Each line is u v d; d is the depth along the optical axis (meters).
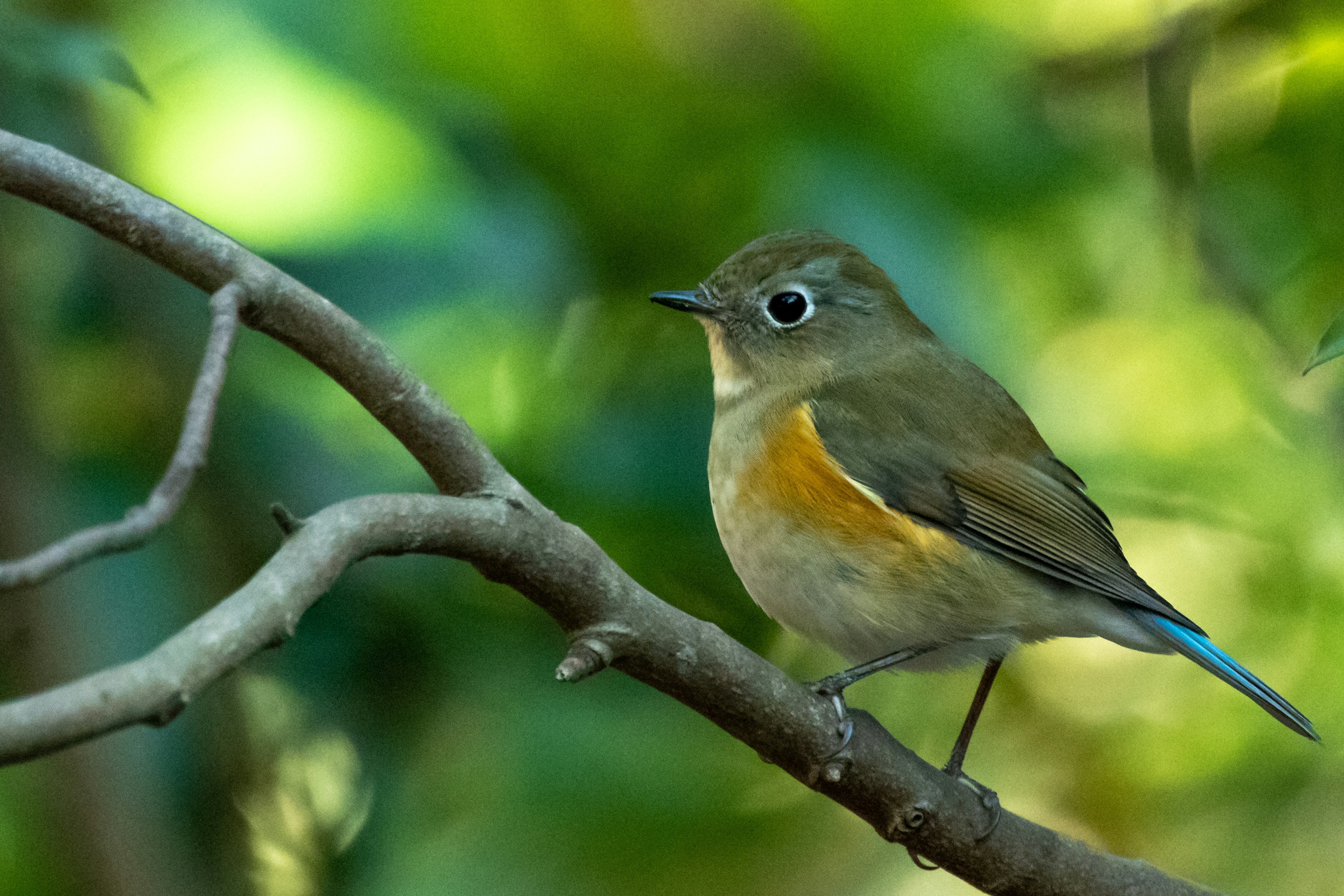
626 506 9.55
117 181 5.43
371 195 9.25
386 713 10.08
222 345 5.06
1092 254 12.78
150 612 9.47
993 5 11.82
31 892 10.30
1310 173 11.70
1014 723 12.49
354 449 9.95
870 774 6.64
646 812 10.27
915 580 8.26
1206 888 7.42
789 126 10.20
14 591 3.77
